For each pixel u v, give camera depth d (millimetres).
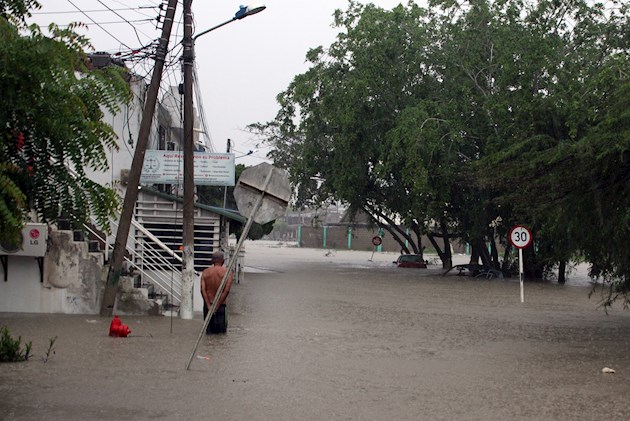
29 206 7234
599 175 13867
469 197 38469
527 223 32000
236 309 19297
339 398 8727
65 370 9836
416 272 42562
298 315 18141
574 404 8641
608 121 12578
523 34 34031
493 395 9086
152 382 9258
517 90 33406
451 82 37312
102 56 20516
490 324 17188
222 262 14156
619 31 26156
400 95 38938
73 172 9227
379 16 38719
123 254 15914
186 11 16062
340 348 12711
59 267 15938
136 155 15922
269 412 7934
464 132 36031
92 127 7141
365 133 39531
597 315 19734
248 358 11336
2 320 14672
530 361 11766
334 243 104125
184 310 16016
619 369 11094
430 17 39062
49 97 6602
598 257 15477
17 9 7117
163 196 21938
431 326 16469
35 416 7430
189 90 16078
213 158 23625
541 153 14812
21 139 6922
